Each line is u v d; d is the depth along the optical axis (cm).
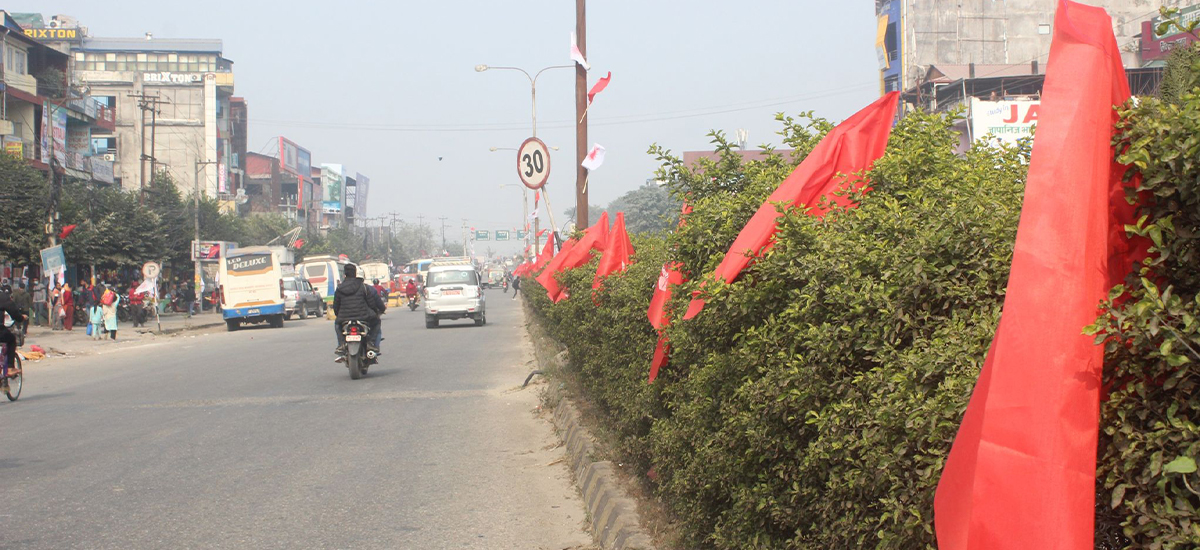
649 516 529
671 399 538
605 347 755
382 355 1894
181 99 7475
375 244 13900
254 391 1328
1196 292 207
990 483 204
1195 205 203
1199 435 192
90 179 4838
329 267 5109
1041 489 200
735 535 388
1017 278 215
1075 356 205
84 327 3241
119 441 929
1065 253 213
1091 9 233
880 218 355
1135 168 220
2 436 976
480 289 3011
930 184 413
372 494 703
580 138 1549
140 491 711
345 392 1302
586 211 1538
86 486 729
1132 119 223
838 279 326
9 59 4206
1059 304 209
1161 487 197
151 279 3238
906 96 4081
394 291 6347
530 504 674
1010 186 351
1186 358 189
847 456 289
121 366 1825
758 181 515
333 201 11806
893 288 300
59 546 568
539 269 2181
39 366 1878
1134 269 217
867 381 288
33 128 4162
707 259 494
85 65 8394
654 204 6194
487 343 2200
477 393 1277
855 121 464
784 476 346
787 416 335
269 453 862
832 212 394
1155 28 238
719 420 417
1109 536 216
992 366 212
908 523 253
